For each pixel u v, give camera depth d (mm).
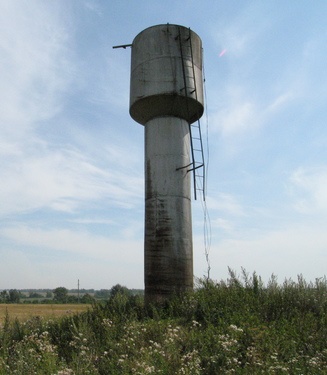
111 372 6305
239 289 11211
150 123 13930
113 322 9438
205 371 6133
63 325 9945
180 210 12930
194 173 13625
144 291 12531
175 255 12406
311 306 9898
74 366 6539
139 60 14148
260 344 7281
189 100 13664
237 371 6070
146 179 13477
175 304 10953
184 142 13805
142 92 13719
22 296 158125
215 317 9398
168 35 14039
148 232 12859
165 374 5863
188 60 14062
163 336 7762
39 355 7312
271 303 9891
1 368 6586
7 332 9352
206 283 12234
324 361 6629
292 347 7141
